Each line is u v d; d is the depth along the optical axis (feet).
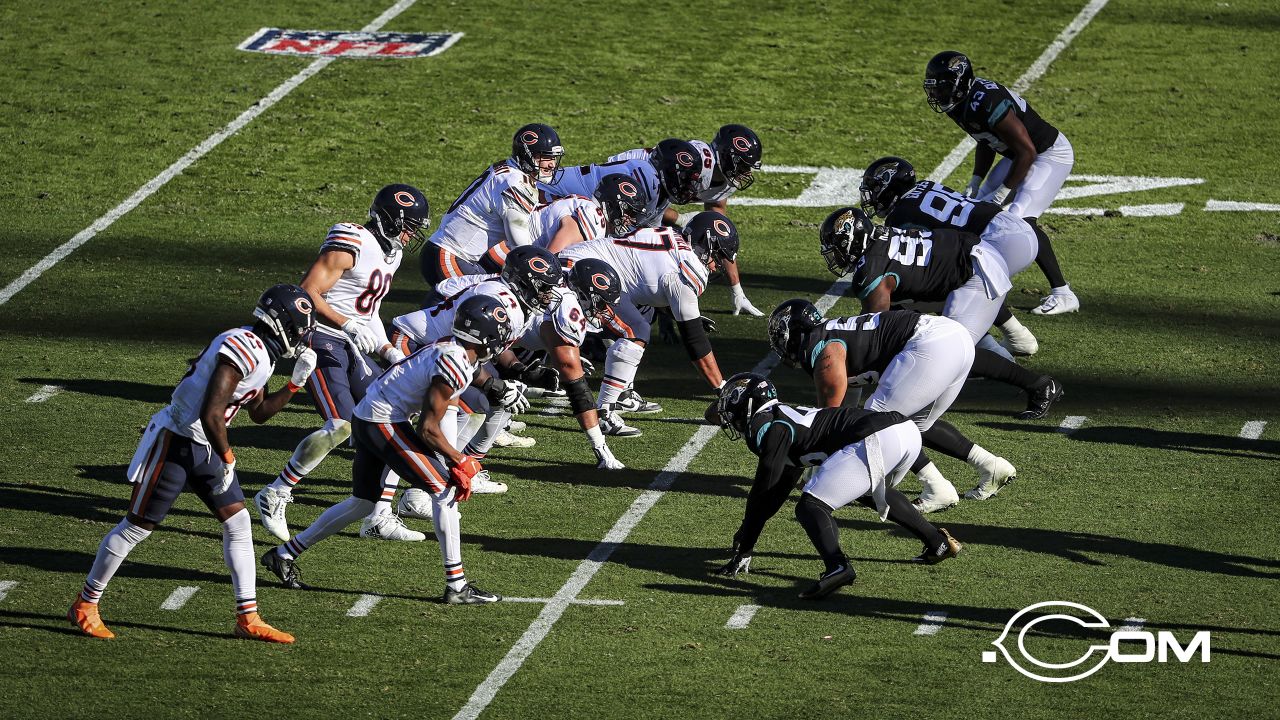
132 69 202.18
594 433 108.06
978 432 114.52
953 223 121.49
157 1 224.94
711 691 79.46
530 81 200.54
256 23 217.97
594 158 180.34
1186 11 222.89
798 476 92.32
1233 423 115.85
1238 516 100.07
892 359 99.19
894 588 91.04
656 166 124.36
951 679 80.69
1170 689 79.71
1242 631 85.51
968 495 103.35
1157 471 107.34
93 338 132.67
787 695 79.05
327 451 95.81
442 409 86.69
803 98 196.65
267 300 82.43
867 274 111.45
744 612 88.12
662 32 214.90
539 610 88.22
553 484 106.42
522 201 122.21
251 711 77.15
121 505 100.89
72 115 188.96
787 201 172.45
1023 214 140.97
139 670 80.89
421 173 176.86
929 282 112.27
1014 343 127.13
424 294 146.82
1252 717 76.89
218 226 162.71
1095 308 142.41
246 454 110.11
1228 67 206.28
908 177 125.39
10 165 176.04
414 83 199.82
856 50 209.67
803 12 221.05
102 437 112.16
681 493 104.99
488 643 84.38
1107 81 202.69
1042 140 141.28
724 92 197.67
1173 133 189.06
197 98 194.80
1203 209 169.68
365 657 82.74
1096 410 118.73
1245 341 133.69
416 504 100.27
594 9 222.28
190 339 132.87
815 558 95.50
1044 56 208.95
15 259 151.74
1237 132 189.16
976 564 93.91
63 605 87.40
